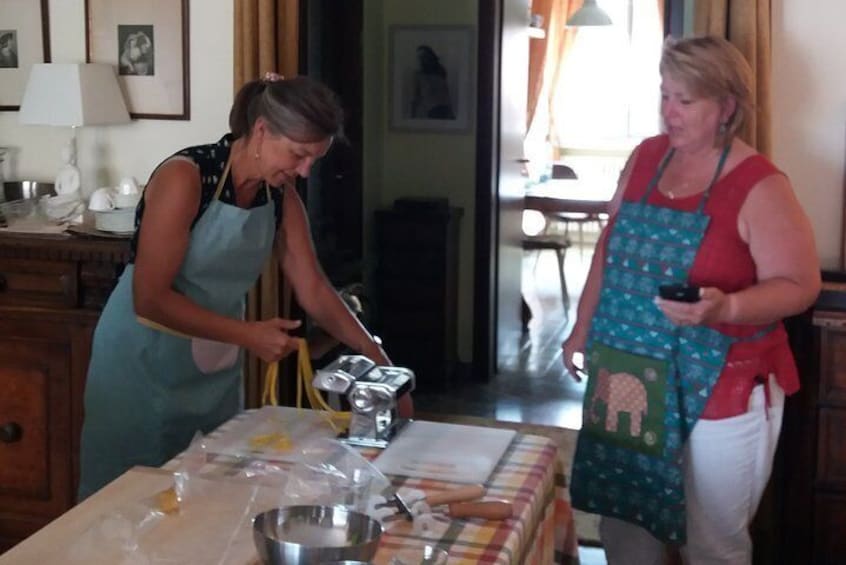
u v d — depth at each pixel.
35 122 3.37
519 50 5.79
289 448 1.85
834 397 2.87
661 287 2.08
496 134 5.37
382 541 1.50
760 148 2.93
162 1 3.46
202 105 3.49
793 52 2.99
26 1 3.56
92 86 3.38
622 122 9.12
